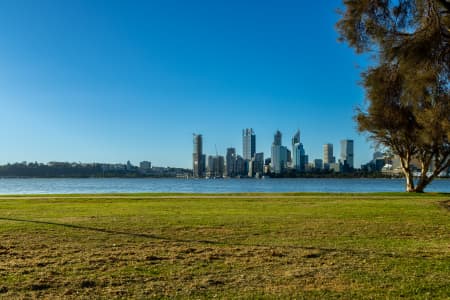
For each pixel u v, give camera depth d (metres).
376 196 32.31
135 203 25.06
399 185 121.69
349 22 11.17
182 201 26.55
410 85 10.73
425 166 39.78
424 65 10.56
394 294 7.38
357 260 9.85
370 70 11.37
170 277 8.42
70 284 7.95
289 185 121.06
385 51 10.95
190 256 10.25
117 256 10.23
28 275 8.49
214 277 8.45
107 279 8.27
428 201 26.73
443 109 11.55
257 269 9.05
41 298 7.18
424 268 9.10
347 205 23.70
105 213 19.36
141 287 7.79
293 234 13.52
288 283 8.06
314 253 10.55
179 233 13.65
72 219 16.98
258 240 12.47
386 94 11.27
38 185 125.62
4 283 7.96
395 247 11.41
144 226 15.05
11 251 10.76
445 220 17.06
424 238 12.91
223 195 32.66
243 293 7.45
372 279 8.30
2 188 97.94
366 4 10.91
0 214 19.02
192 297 7.25
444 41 10.45
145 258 9.99
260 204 24.33
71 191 77.38
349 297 7.25
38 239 12.47
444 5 10.15
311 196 31.77
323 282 8.12
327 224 15.73
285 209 21.38
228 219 17.03
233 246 11.49
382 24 10.97
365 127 36.97
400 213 19.55
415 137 23.03
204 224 15.59
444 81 10.78
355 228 14.77
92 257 10.10
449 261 9.75
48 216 18.14
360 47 11.25
